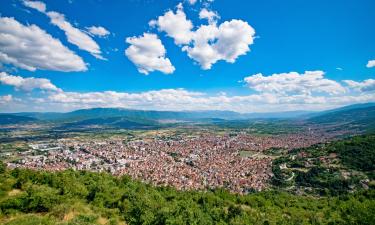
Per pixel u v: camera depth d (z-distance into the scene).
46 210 48.97
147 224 47.38
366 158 167.50
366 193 106.75
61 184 61.72
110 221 48.28
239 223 58.97
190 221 49.91
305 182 148.25
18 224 39.47
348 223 71.00
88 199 62.84
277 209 81.75
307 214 78.38
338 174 150.38
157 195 75.94
